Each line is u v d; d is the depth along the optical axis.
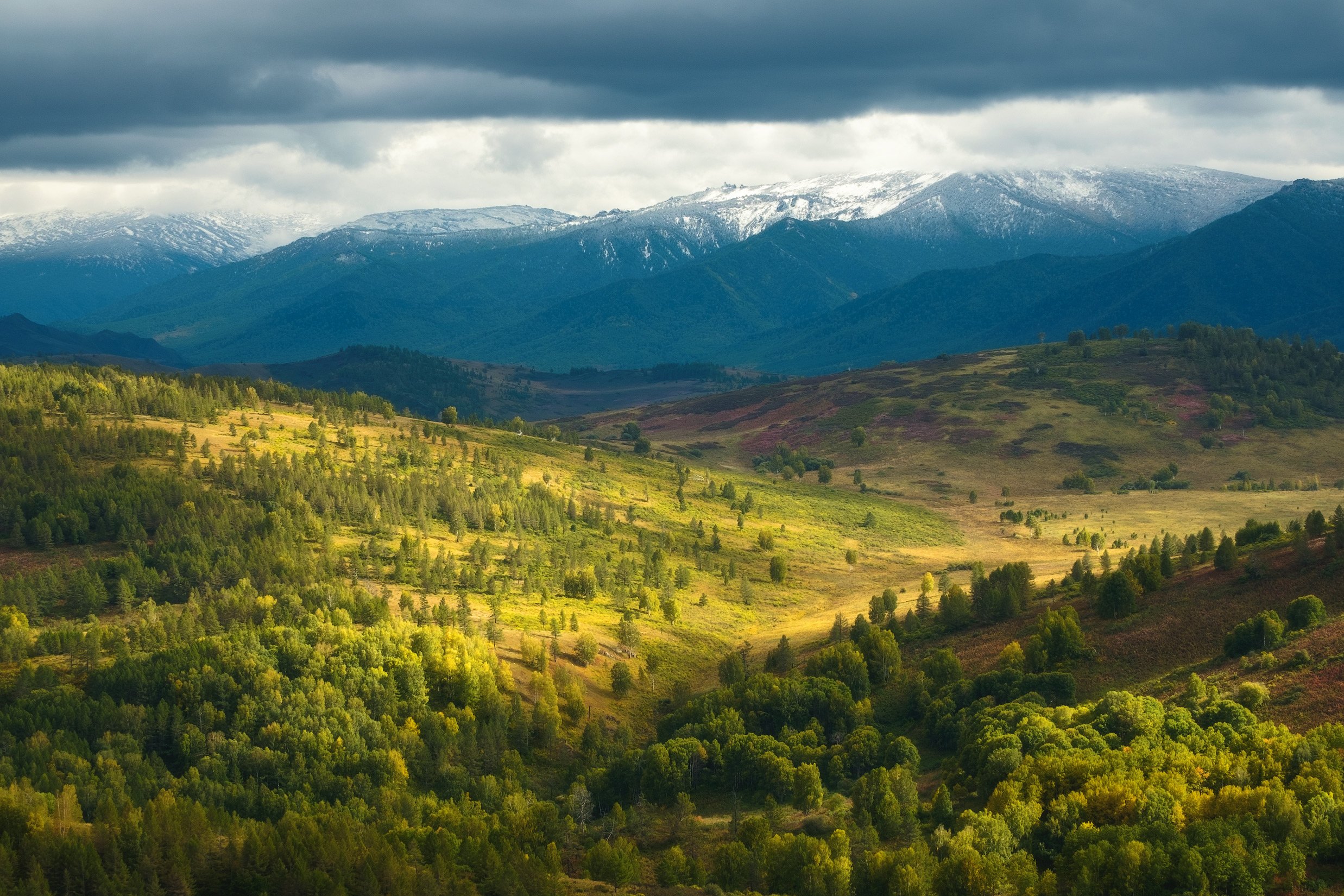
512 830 175.38
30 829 157.25
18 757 181.00
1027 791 162.25
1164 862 137.25
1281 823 141.88
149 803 168.38
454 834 170.12
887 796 170.25
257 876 156.25
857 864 157.62
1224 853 135.62
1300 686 183.25
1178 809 149.38
